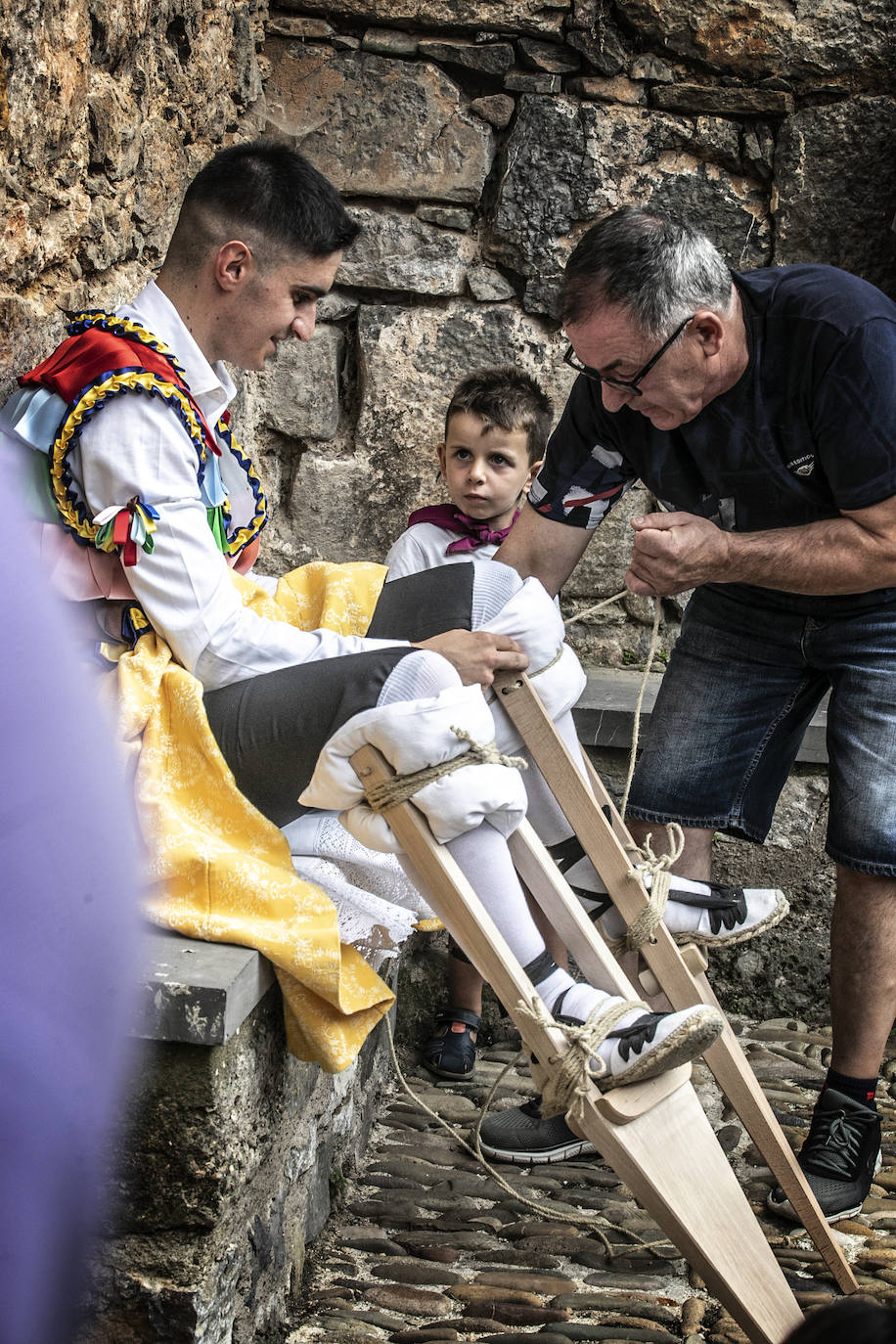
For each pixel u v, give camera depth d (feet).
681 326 6.26
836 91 10.96
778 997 10.24
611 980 6.03
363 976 5.70
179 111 9.09
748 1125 6.67
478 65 11.03
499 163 11.29
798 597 7.38
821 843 10.10
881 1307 3.27
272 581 7.65
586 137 11.11
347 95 11.08
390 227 11.30
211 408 6.86
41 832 3.36
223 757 5.78
